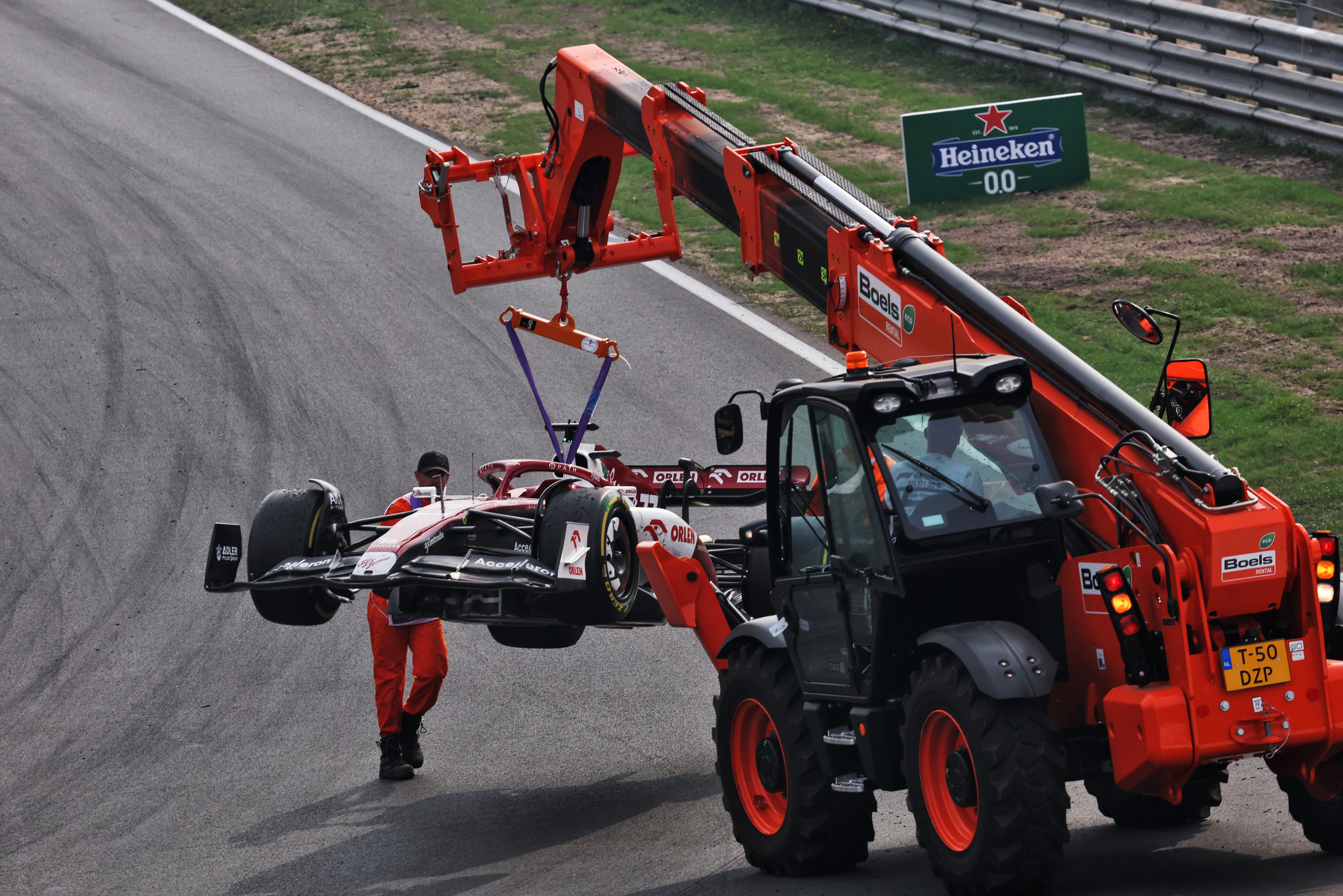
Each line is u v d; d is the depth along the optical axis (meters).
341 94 96.88
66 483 52.81
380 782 34.56
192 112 93.06
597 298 67.69
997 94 85.88
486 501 32.62
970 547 24.30
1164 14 78.94
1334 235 64.69
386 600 34.28
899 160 79.00
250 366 61.31
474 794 33.47
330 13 114.75
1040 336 25.62
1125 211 69.94
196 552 48.44
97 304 67.00
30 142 86.69
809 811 26.16
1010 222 70.38
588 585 28.66
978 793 22.78
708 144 33.66
